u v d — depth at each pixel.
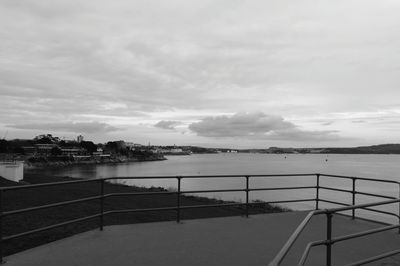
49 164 148.75
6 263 5.48
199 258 5.90
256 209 21.12
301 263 3.36
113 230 7.69
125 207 17.70
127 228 7.92
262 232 7.77
